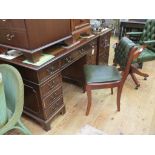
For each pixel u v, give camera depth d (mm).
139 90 2373
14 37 1388
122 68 1771
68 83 2529
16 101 1137
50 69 1490
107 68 1938
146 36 2605
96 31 2275
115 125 1794
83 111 2000
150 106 2061
